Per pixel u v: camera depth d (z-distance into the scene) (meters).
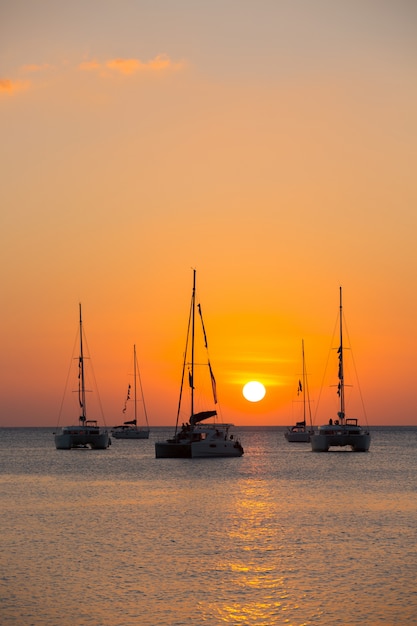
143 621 31.36
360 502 66.19
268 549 44.50
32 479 90.00
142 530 51.19
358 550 44.09
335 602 33.78
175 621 31.38
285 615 32.09
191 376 109.94
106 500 68.12
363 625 30.88
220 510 61.19
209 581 37.22
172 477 90.56
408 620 31.44
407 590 35.56
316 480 86.62
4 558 42.16
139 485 81.44
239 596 34.69
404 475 93.31
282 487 79.00
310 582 36.97
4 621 31.36
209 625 30.89
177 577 37.94
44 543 46.47
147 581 37.28
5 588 36.00
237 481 85.56
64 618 31.69
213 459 110.50
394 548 44.56
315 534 49.38
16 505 64.69
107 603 33.62
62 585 36.50
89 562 41.16
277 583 36.81
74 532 50.41
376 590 35.56
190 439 110.56
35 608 32.97
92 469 103.88
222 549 44.56
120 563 40.94
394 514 58.56
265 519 56.16
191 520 55.78
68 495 72.38
